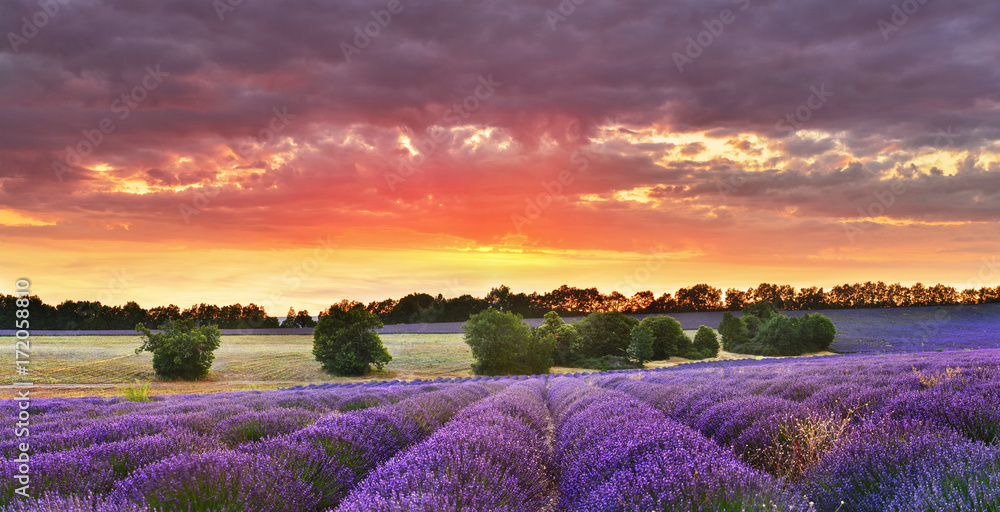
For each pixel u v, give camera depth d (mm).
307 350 69188
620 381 20172
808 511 3418
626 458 4711
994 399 5484
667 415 9852
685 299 110188
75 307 87312
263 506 4062
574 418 8703
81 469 4879
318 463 5434
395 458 5090
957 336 74125
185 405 12469
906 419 5125
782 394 9133
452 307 109250
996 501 2930
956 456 3652
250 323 97375
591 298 111750
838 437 4738
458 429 6484
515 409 10133
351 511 3516
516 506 4258
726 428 6750
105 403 15344
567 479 5254
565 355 64562
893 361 17844
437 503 3367
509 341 56500
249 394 19781
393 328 99000
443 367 60281
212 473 4238
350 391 18609
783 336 68125
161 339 50438
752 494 3439
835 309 105500
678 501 3486
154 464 4512
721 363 45688
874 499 3549
